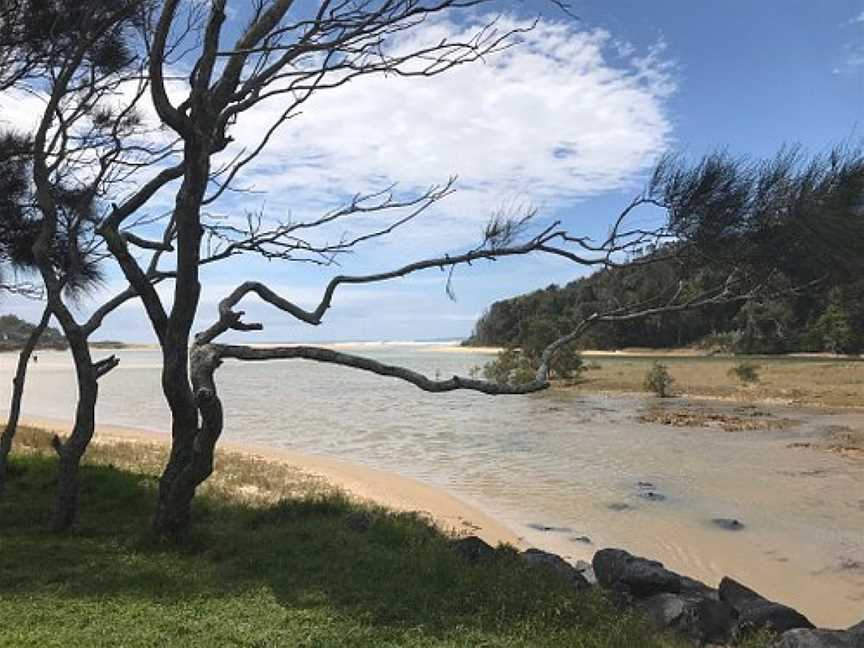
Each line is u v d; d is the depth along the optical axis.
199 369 6.80
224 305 7.42
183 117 6.24
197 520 8.27
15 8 7.29
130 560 6.39
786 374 44.62
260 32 6.45
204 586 5.78
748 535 11.44
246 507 9.42
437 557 6.48
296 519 8.40
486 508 13.04
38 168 7.56
